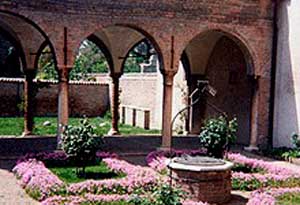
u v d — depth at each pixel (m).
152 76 25.84
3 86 28.12
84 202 9.24
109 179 11.15
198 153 14.82
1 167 12.76
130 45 20.11
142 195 9.56
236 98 19.45
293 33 16.47
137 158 14.84
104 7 14.62
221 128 13.04
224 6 16.16
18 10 13.55
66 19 14.19
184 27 15.62
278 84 17.09
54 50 14.13
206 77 21.31
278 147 16.95
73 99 30.34
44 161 13.10
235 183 11.34
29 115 19.20
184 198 9.20
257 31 16.80
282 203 9.57
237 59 19.31
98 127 24.42
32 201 9.55
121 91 29.75
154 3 15.19
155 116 25.25
